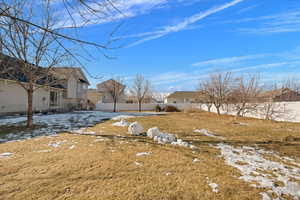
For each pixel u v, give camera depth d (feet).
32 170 10.36
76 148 14.93
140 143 16.78
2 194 7.77
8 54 21.36
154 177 9.64
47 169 10.52
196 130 26.18
